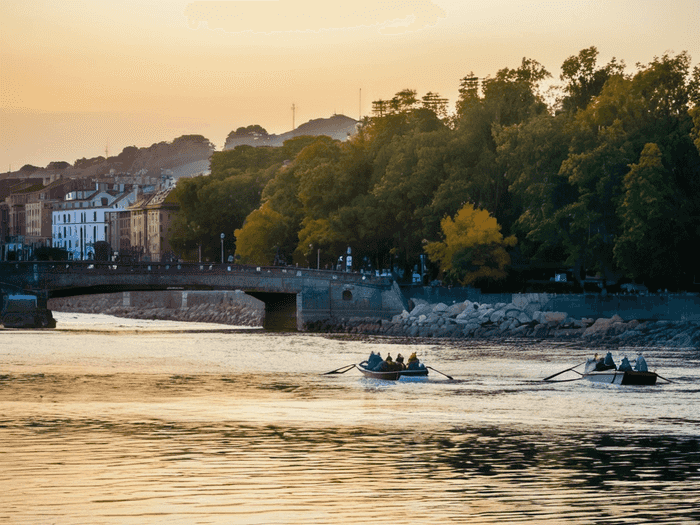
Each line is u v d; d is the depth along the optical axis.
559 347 140.38
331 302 187.00
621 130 167.88
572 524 41.69
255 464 52.72
